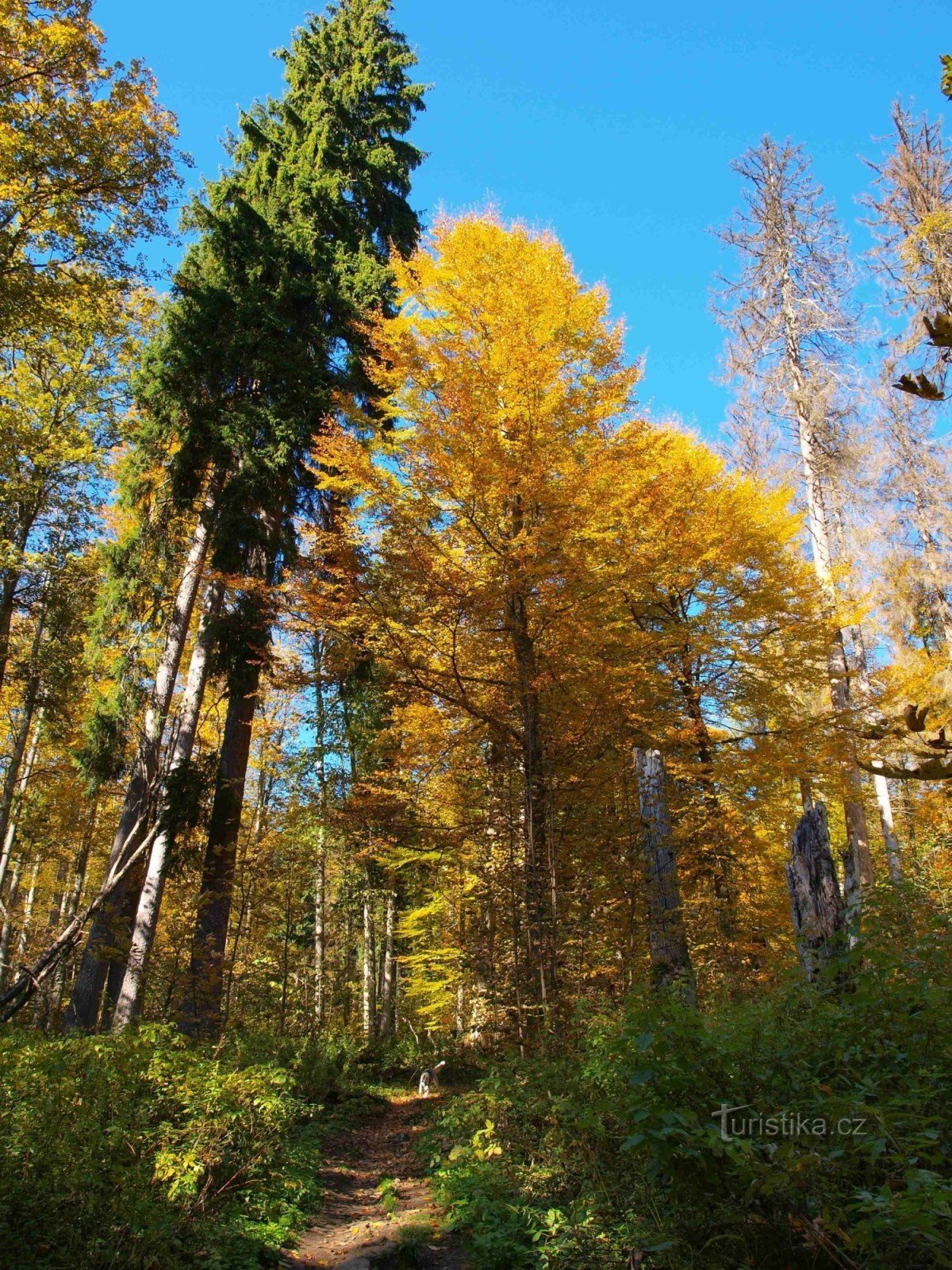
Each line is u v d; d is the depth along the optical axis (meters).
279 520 11.97
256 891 13.52
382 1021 19.66
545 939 7.16
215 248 13.05
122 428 14.49
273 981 15.13
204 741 14.29
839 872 12.91
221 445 11.94
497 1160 5.55
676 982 5.05
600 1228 3.81
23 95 10.88
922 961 3.56
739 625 10.28
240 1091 5.54
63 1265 3.51
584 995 6.66
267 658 9.12
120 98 11.13
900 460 14.58
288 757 13.55
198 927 10.81
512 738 8.30
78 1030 7.88
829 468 14.00
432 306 9.47
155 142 11.47
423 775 9.01
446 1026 16.23
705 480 10.78
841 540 14.30
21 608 14.51
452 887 11.02
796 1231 2.81
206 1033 10.09
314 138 14.34
